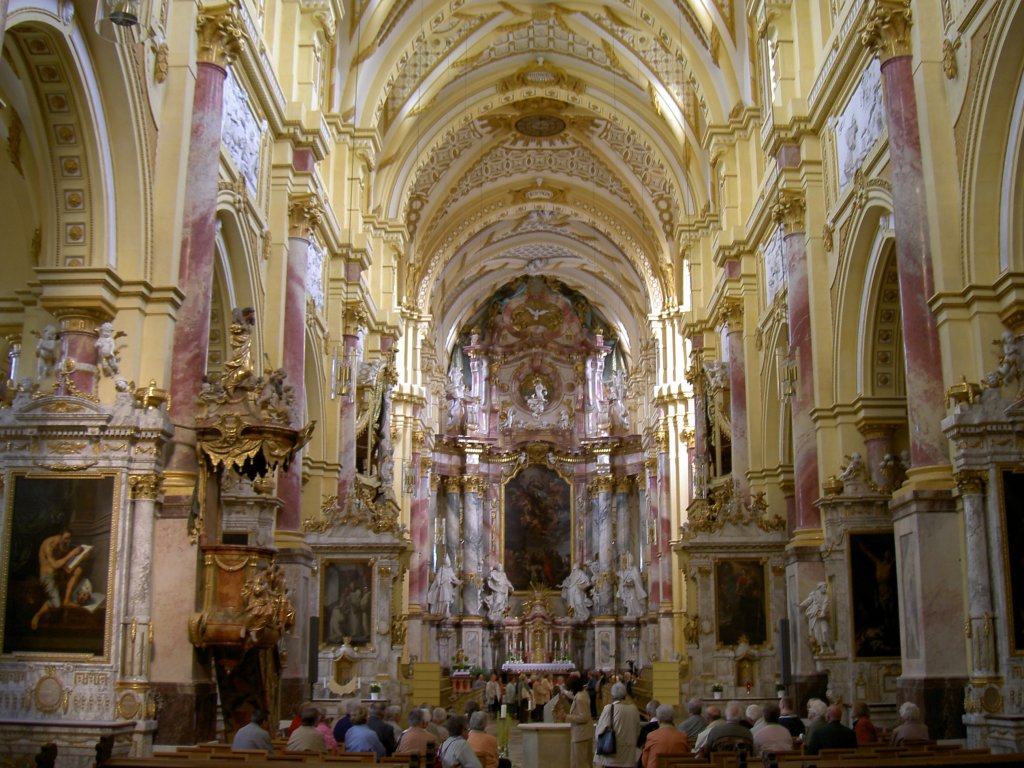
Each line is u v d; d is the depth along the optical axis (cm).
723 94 2714
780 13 2147
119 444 1193
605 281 4844
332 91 2506
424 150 3312
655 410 4234
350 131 2617
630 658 4584
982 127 1337
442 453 4900
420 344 3916
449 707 2950
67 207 1287
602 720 1311
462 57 3100
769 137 2114
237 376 1341
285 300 1967
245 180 1727
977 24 1341
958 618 1313
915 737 1141
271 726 1370
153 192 1366
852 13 1783
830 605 1789
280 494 1950
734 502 2406
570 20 3036
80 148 1266
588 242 4519
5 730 1123
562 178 4009
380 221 3155
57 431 1189
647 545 4584
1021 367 1280
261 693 1355
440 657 4628
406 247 3759
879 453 1819
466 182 3938
